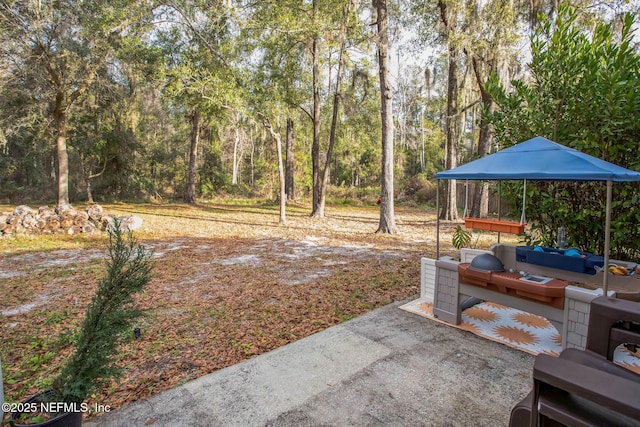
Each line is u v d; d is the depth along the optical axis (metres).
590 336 2.03
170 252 7.42
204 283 5.12
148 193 21.50
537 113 4.39
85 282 5.18
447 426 1.98
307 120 22.33
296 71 12.95
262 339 3.24
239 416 2.09
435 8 10.79
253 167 27.42
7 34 9.84
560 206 4.26
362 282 5.12
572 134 4.08
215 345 3.13
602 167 2.63
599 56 3.96
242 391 2.35
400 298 4.37
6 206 17.23
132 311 1.97
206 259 6.76
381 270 5.84
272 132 11.94
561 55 4.13
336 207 19.98
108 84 13.80
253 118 11.33
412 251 7.52
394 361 2.73
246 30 10.45
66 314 3.93
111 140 17.86
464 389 2.34
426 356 2.81
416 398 2.24
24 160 18.91
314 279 5.31
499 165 3.29
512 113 4.65
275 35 10.54
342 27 10.26
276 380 2.48
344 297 4.45
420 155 27.81
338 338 3.17
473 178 3.40
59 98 12.22
